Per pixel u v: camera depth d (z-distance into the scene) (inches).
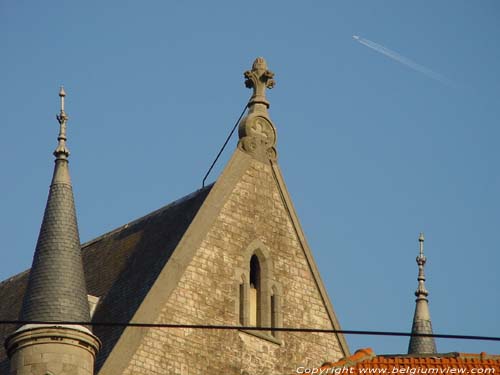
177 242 4084.6
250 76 4409.5
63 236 3882.9
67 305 3789.4
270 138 4343.0
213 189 4185.5
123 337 3887.8
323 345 4178.2
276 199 4281.5
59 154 4003.4
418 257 4940.9
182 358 3949.3
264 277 4180.6
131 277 4143.7
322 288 4247.0
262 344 4087.1
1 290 4746.6
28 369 3713.1
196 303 4028.1
